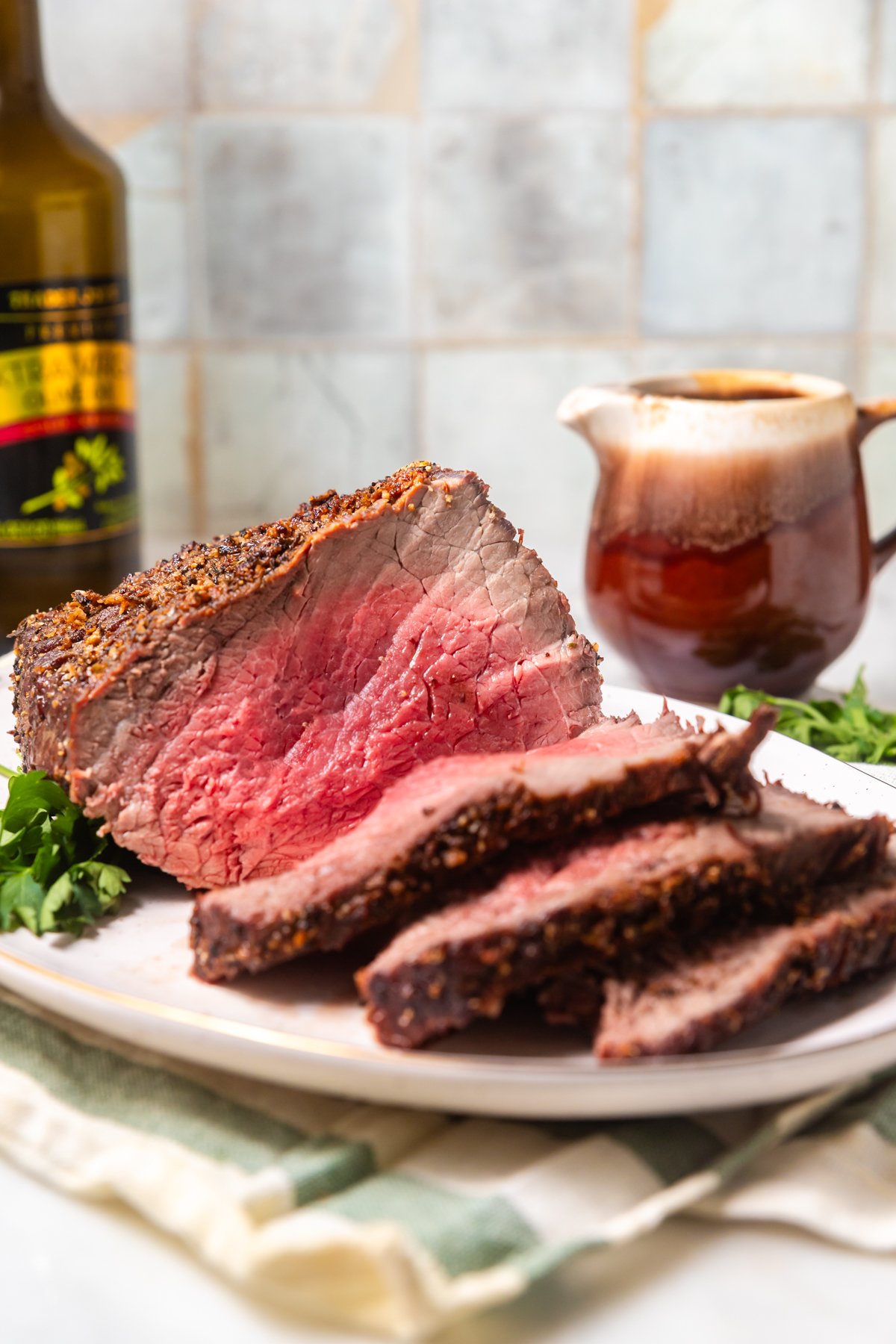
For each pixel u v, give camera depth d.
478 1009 0.57
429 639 0.68
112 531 0.89
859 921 0.61
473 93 0.97
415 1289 0.48
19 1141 0.58
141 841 0.66
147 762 0.66
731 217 0.99
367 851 0.61
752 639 0.79
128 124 0.97
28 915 0.64
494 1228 0.51
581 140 0.98
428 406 1.02
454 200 0.99
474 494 0.68
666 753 0.63
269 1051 0.55
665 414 0.78
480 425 1.02
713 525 0.77
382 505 0.67
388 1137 0.56
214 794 0.66
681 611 0.79
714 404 0.77
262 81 0.97
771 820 0.62
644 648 0.80
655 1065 0.54
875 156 0.98
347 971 0.63
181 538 1.02
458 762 0.66
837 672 0.87
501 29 0.97
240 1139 0.56
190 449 1.02
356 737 0.67
